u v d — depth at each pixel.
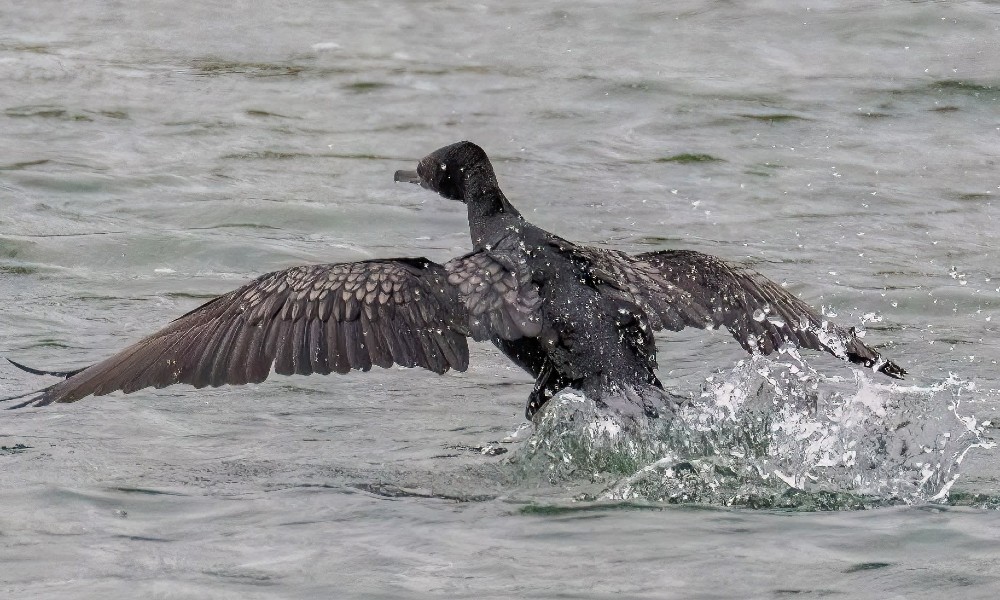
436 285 9.66
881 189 19.09
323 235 17.17
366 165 20.02
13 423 10.88
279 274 9.55
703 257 10.44
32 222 16.98
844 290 15.06
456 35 26.33
